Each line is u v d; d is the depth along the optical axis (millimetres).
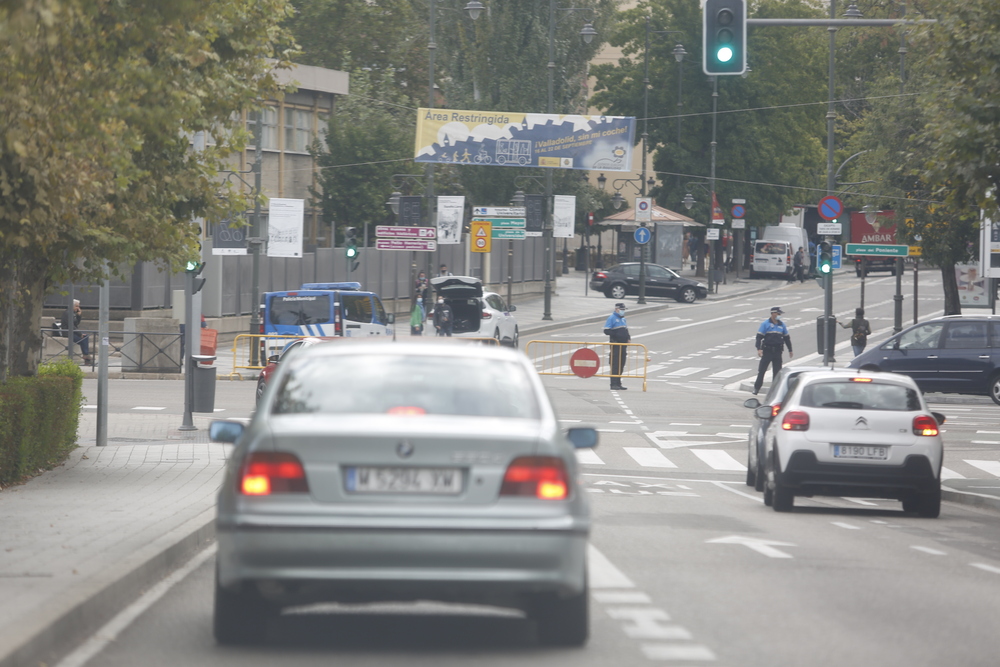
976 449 97562
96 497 56688
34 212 52281
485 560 26453
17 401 62156
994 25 67250
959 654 29234
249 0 67875
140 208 67500
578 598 28969
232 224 74625
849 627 32219
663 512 60094
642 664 27859
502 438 26891
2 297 65812
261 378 113500
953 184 70875
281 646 29266
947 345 136750
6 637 26609
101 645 29203
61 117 46750
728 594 36906
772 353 138875
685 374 165750
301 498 26531
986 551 49250
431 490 26641
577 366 147750
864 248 174250
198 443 86875
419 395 28641
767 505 65500
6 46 40812
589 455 90375
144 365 145500
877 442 61375
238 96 68562
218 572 28312
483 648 29328
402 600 26969
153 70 54750
